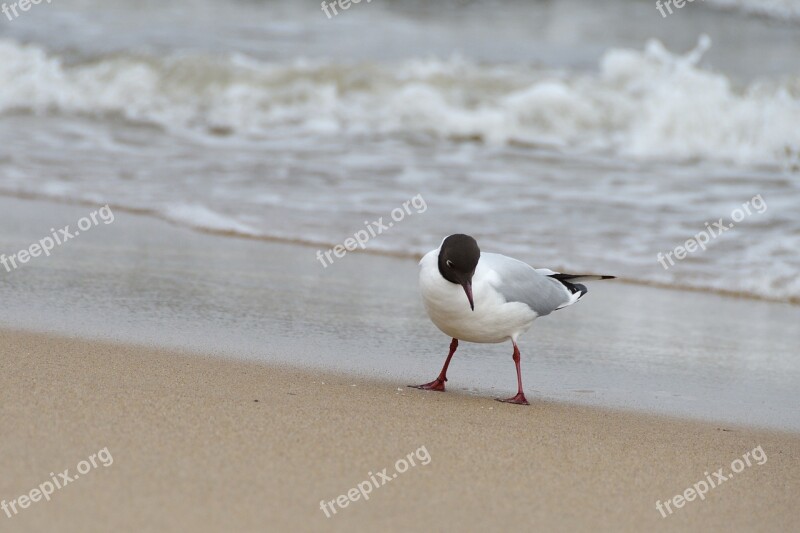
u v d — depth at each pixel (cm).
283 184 1728
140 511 548
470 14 3203
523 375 949
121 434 659
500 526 573
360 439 695
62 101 2288
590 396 889
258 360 900
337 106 2222
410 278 1292
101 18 2883
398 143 2044
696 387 934
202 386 793
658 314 1210
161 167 1812
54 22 2800
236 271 1264
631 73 2423
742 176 1867
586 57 2703
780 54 2791
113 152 1912
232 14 3042
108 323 983
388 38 2834
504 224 1534
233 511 559
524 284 838
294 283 1229
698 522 604
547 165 1911
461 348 1027
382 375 897
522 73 2430
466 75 2358
